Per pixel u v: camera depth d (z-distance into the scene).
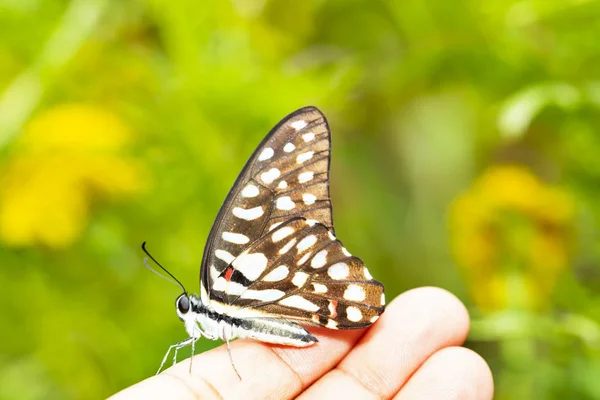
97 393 0.47
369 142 0.52
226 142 0.48
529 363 0.45
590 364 0.44
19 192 0.47
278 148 0.40
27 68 0.49
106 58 0.48
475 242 0.46
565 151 0.47
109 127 0.48
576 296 0.46
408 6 0.48
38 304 0.48
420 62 0.49
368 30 0.50
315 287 0.40
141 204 0.48
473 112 0.51
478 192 0.47
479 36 0.48
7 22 0.48
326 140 0.40
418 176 0.53
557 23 0.47
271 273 0.40
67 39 0.48
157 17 0.48
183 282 0.48
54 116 0.48
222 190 0.48
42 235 0.47
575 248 0.46
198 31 0.48
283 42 0.50
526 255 0.46
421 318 0.40
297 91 0.48
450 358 0.40
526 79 0.48
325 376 0.40
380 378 0.40
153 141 0.48
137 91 0.49
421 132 0.52
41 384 0.47
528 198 0.46
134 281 0.48
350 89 0.49
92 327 0.47
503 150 0.50
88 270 0.48
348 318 0.39
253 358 0.40
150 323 0.47
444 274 0.51
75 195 0.47
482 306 0.46
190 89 0.48
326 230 0.40
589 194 0.46
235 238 0.40
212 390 0.40
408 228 0.52
